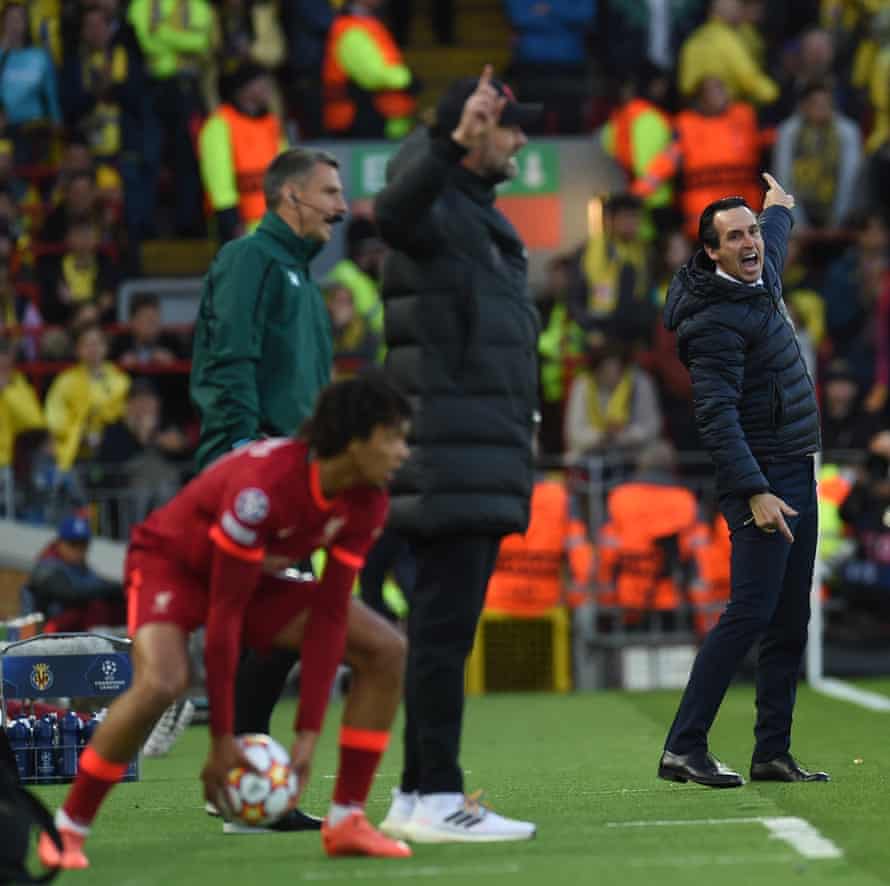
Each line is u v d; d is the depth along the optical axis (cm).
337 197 2300
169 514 1759
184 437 5103
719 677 2411
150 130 5894
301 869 1752
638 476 4903
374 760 1833
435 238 1908
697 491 4991
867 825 2016
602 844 1886
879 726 3528
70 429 5128
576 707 4331
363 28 6009
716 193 5797
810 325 5494
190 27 5850
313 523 1694
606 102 6181
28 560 4909
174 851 1906
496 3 6650
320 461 1675
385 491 1736
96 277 5728
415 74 6562
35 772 2759
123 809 2370
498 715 4172
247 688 2128
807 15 6088
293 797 1719
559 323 5438
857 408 5250
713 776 2403
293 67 6062
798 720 3697
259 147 5556
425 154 1866
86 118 5888
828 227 5775
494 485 1917
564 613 4925
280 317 2258
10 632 3256
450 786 1925
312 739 1730
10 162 5831
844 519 4981
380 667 1822
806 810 2155
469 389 1917
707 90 5800
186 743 3603
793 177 5759
